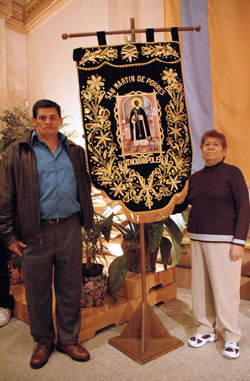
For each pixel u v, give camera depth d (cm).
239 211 212
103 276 270
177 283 357
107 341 242
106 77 216
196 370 203
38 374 201
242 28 328
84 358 214
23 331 259
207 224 221
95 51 218
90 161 212
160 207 216
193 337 237
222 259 218
